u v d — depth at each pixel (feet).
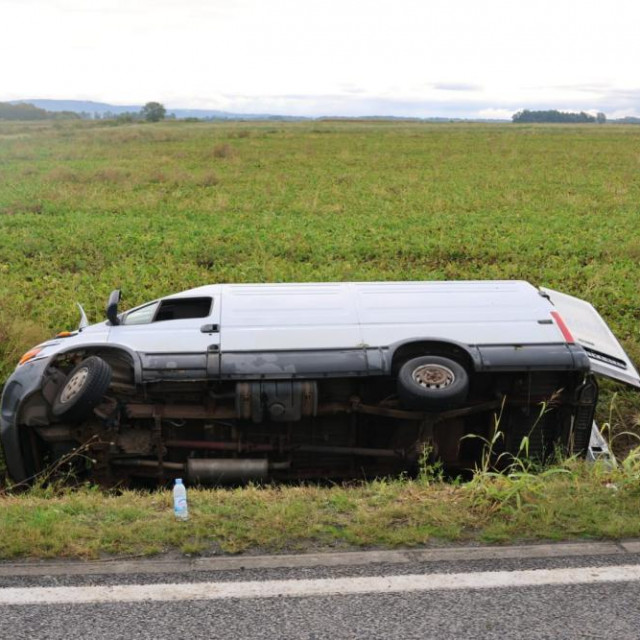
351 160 116.47
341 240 51.16
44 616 11.25
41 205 67.41
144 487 21.29
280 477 20.77
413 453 19.79
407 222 59.21
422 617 11.16
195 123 389.80
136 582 12.19
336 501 15.30
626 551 13.14
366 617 11.17
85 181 87.40
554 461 20.35
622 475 16.28
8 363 28.02
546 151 136.36
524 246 48.98
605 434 24.38
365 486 17.57
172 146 151.94
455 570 12.50
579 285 39.88
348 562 12.78
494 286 22.36
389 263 45.44
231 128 271.08
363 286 22.29
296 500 15.64
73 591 11.93
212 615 11.25
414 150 139.74
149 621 11.11
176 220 60.29
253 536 13.58
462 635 10.72
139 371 19.47
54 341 21.84
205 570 12.56
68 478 20.18
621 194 75.41
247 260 46.11
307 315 20.66
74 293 37.40
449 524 13.99
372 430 21.22
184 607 11.46
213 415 20.13
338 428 20.95
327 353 19.57
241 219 61.52
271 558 12.94
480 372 19.71
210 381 19.98
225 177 91.35
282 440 20.40
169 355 19.71
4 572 12.54
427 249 47.65
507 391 20.59
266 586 12.03
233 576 12.36
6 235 52.70
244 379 19.21
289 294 21.77
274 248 48.62
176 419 20.58
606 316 34.30
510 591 11.86
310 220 60.29
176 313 22.20
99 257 46.78
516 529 13.84
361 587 11.98
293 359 19.44
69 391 19.29
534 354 19.63
